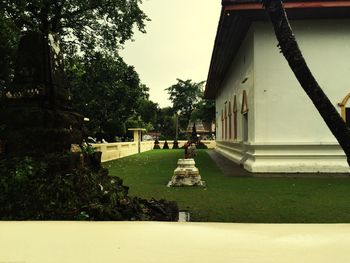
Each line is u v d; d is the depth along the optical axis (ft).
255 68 37.24
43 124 15.69
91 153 18.12
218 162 53.42
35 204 12.69
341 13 36.14
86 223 8.13
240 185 27.78
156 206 14.84
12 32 34.60
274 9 13.47
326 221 15.92
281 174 35.27
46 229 7.60
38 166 13.85
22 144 15.07
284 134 36.86
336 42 37.60
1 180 13.09
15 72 16.70
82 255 5.94
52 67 16.97
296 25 37.81
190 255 5.89
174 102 208.13
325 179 31.40
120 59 64.39
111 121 87.04
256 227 7.72
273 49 37.19
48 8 51.75
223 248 6.26
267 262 5.57
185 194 23.63
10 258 5.81
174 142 126.62
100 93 62.59
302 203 20.29
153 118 180.55
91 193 14.01
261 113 37.04
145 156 71.67
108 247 6.32
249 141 40.63
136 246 6.39
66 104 18.54
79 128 19.20
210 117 147.95
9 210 12.49
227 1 34.12
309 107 36.86
